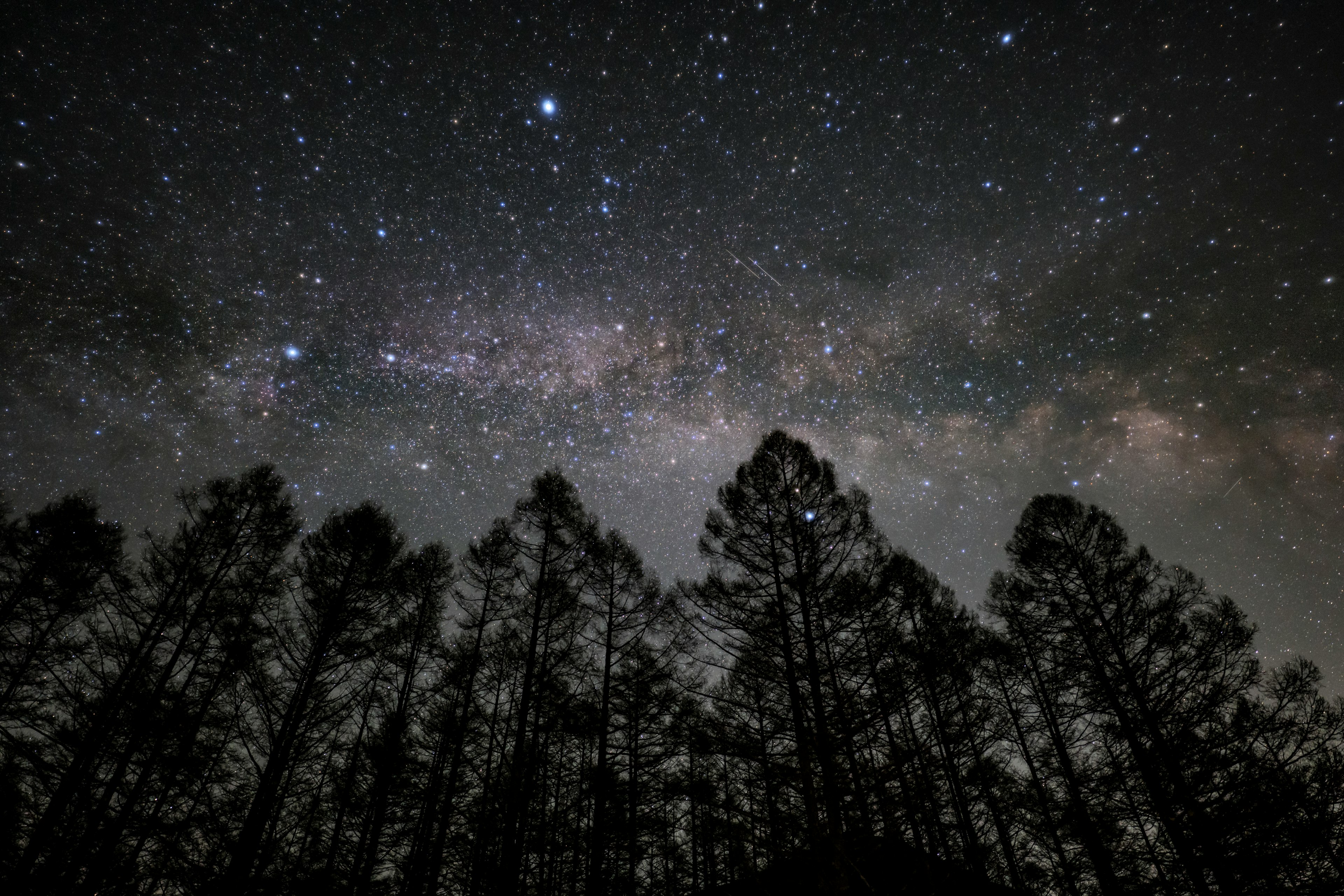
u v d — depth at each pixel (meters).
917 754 8.28
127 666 10.59
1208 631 9.80
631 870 12.12
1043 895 9.69
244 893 8.43
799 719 8.57
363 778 11.73
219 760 9.80
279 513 13.38
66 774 8.66
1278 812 8.11
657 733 11.65
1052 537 11.84
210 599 11.98
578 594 12.56
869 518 10.32
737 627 9.64
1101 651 10.49
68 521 12.83
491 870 10.72
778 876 7.90
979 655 12.06
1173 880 8.45
